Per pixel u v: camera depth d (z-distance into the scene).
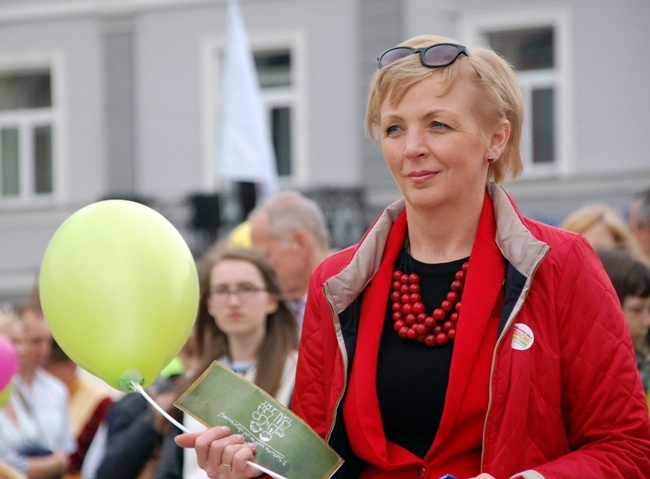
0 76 30.14
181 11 28.56
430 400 4.10
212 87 28.38
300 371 4.44
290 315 7.03
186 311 4.38
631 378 4.02
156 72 28.81
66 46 29.42
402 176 4.16
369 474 4.22
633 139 25.42
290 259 8.41
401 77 4.11
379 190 27.14
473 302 4.09
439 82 4.09
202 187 28.44
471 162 4.12
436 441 4.05
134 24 28.92
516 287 4.04
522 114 4.30
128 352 4.24
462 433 4.04
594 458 3.91
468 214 4.23
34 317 9.80
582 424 4.05
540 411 3.96
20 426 9.43
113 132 29.14
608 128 25.58
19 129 30.00
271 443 4.13
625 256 6.42
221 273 6.92
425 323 4.17
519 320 4.02
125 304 4.23
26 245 29.88
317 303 4.42
